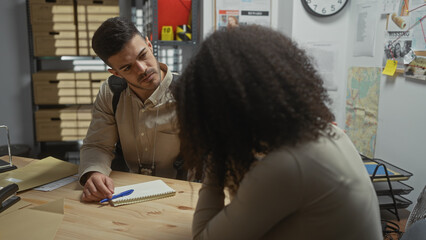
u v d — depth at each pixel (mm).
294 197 575
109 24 1308
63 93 3125
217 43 635
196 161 732
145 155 1621
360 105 2629
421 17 1955
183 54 3463
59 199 1148
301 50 659
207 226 679
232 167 678
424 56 1938
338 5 2750
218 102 594
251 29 656
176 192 1217
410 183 2105
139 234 938
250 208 594
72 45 3064
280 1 2930
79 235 929
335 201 577
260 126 590
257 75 583
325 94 663
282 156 580
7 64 3529
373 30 2445
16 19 3473
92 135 1541
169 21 2920
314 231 594
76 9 3070
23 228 956
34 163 1521
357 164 643
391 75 2207
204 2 2861
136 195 1159
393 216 1912
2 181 1300
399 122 2186
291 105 590
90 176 1281
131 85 1464
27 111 3625
